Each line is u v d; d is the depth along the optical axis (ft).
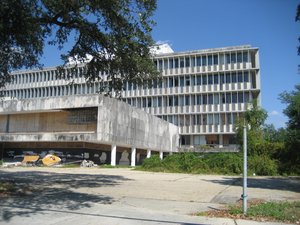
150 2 48.52
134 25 49.60
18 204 36.09
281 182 70.95
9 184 51.16
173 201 41.37
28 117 161.07
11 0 40.42
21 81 280.92
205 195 47.11
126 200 41.27
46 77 273.13
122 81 56.54
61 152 155.43
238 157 102.94
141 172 99.71
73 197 42.01
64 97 146.51
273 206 35.40
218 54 233.55
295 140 106.73
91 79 58.95
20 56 51.44
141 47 51.11
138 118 168.96
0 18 41.42
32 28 44.83
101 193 46.91
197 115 237.25
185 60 240.53
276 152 107.24
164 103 243.19
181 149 228.84
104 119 138.92
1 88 60.03
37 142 161.99
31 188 49.11
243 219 30.22
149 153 188.65
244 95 227.20
